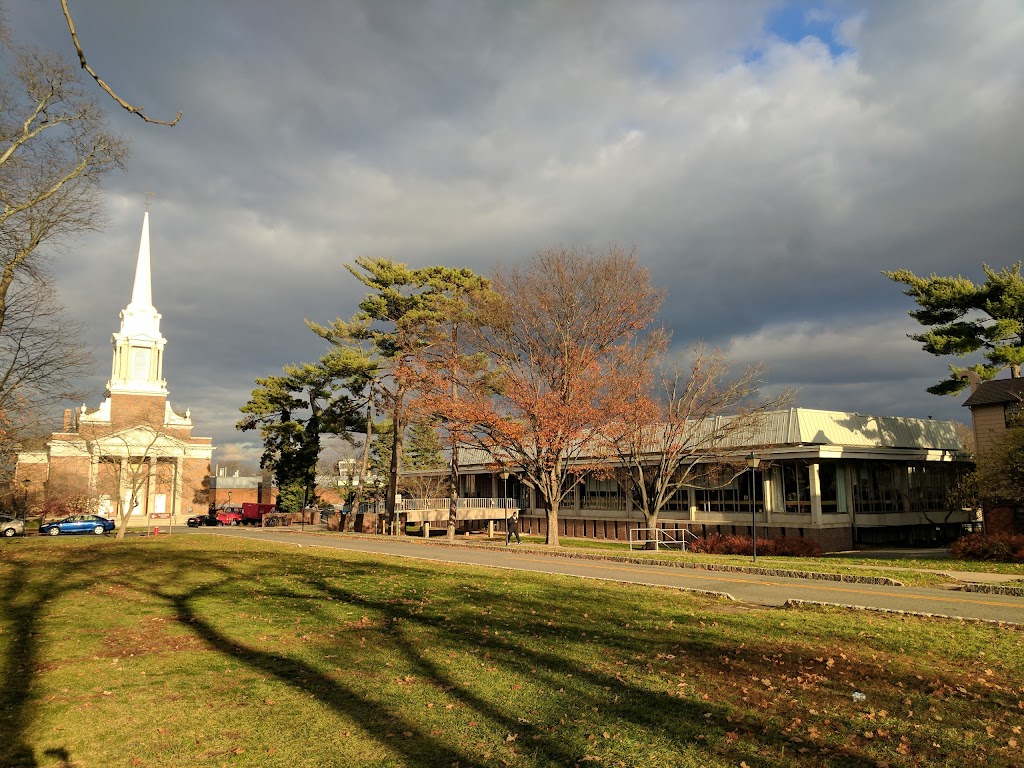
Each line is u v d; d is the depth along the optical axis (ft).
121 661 32.76
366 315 142.92
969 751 21.81
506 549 99.60
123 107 18.78
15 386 89.20
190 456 257.14
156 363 258.37
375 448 244.42
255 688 28.60
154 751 22.15
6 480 119.75
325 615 44.37
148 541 113.09
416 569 70.64
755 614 45.50
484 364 114.01
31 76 67.31
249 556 83.25
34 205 73.82
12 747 22.25
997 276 118.11
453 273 138.31
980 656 33.65
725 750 21.94
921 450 133.18
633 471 133.90
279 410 179.42
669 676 30.12
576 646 35.78
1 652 34.14
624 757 21.42
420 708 26.07
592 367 102.63
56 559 79.92
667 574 69.31
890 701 26.71
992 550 81.20
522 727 24.09
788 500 125.08
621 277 106.63
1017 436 84.64
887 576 62.49
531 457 125.29
